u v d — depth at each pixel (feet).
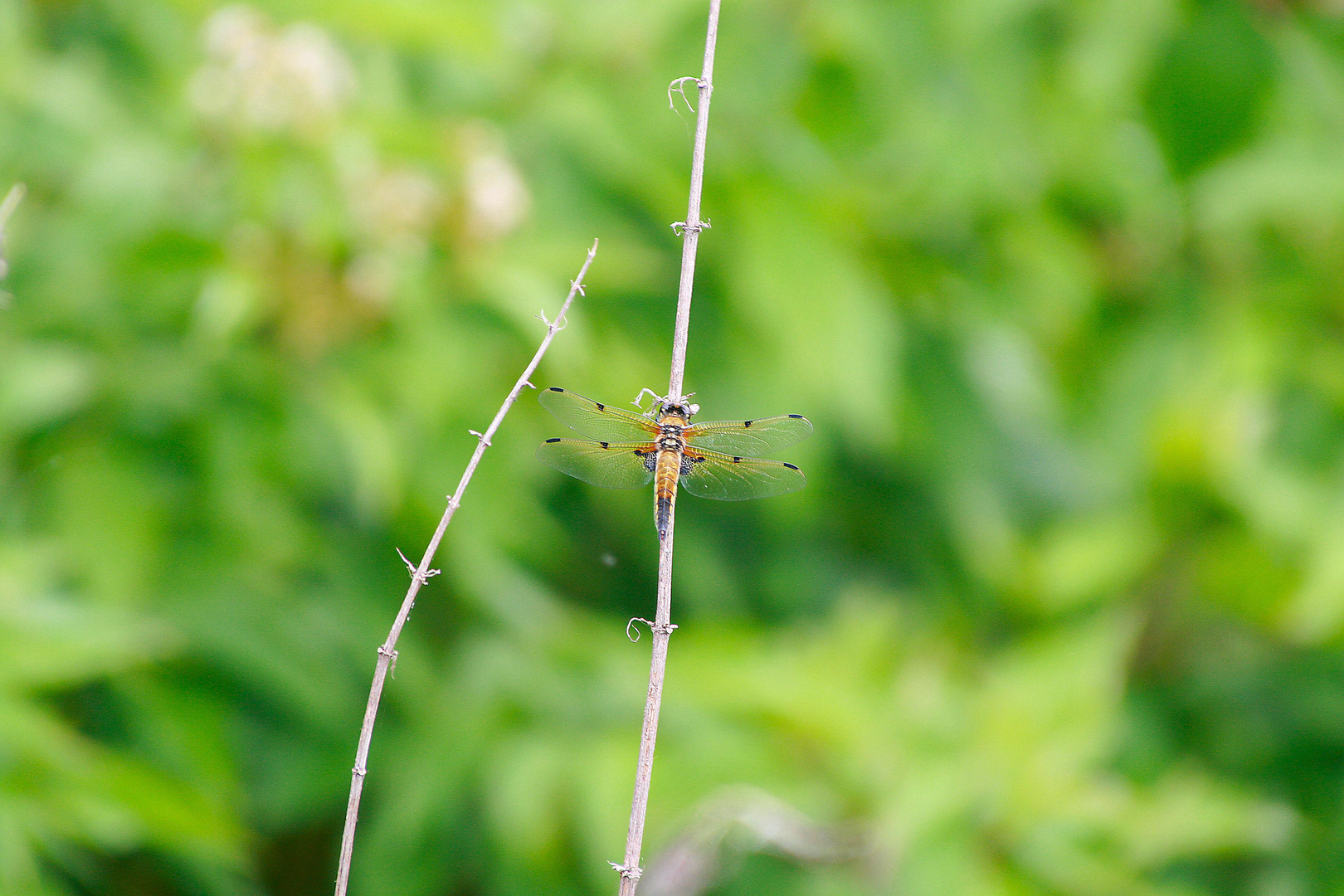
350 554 7.86
